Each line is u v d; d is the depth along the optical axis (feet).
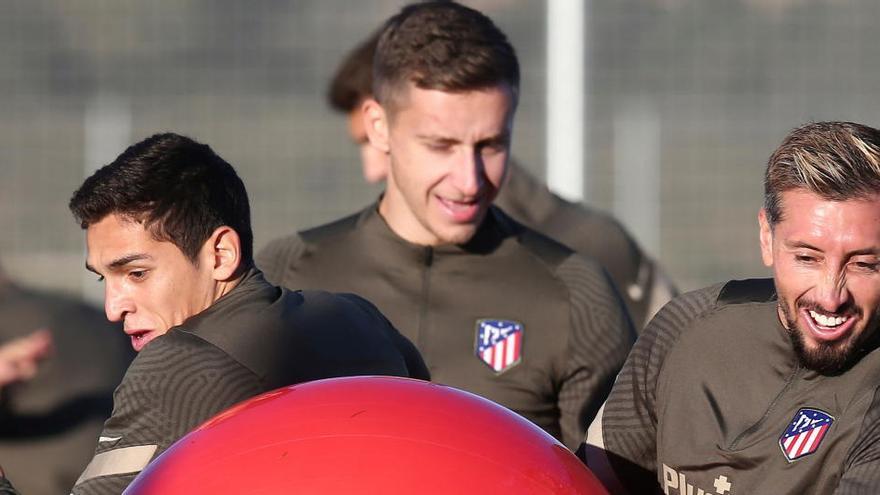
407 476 20.71
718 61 153.17
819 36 151.53
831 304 24.13
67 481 49.32
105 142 139.13
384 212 40.65
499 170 37.37
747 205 139.03
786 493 25.70
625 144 130.31
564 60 93.56
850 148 23.98
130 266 27.89
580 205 52.37
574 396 37.86
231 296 28.17
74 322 50.67
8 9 170.09
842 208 23.82
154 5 177.99
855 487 24.06
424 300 39.22
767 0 155.33
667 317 28.71
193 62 167.73
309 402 22.29
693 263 134.82
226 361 26.53
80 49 165.89
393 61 37.11
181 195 27.94
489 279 39.11
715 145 140.46
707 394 27.20
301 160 145.48
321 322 29.12
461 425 21.98
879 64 147.84
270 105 159.74
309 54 167.22
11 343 48.67
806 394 25.95
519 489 21.20
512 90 37.11
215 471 21.17
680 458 27.17
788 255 24.67
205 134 153.17
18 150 148.25
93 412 50.06
